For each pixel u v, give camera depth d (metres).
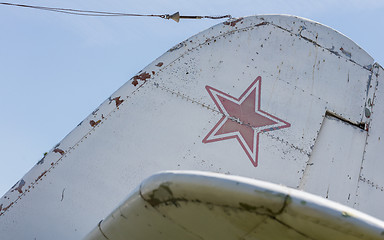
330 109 4.73
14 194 3.96
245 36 4.71
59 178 4.04
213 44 4.62
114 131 4.23
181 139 4.32
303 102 4.68
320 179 4.55
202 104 4.45
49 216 3.94
